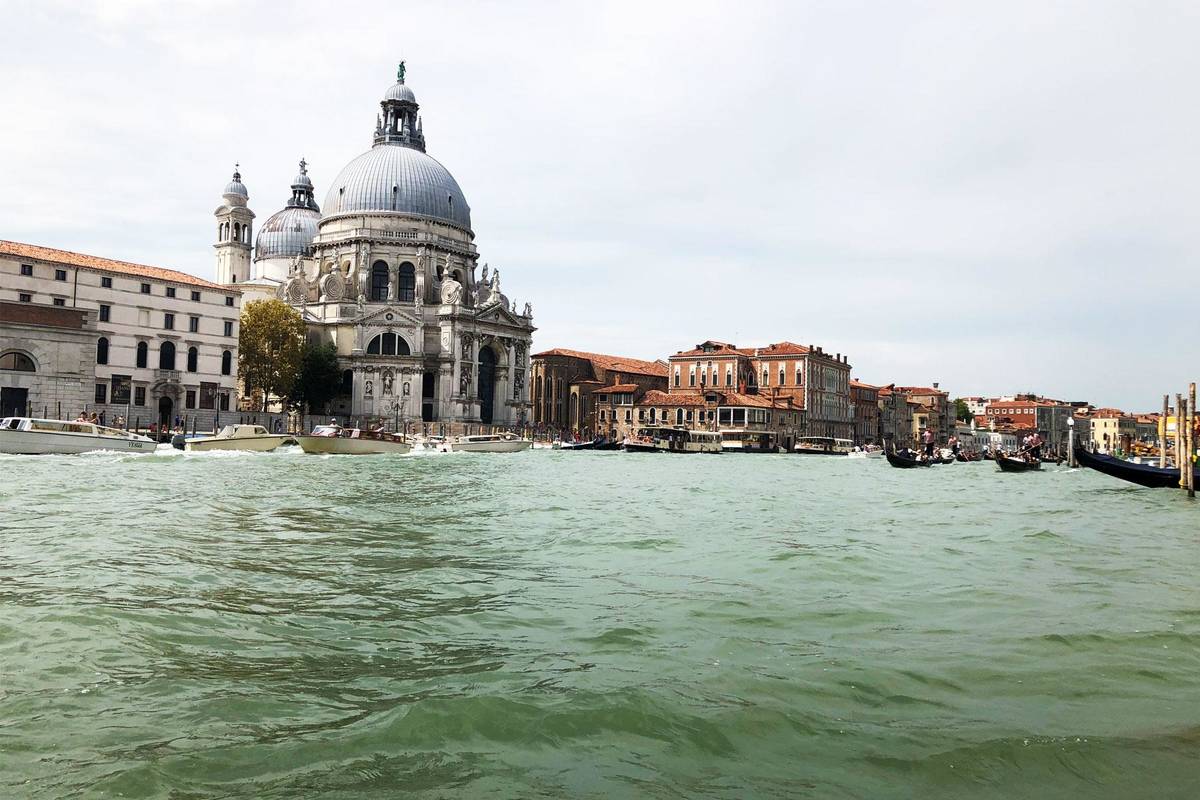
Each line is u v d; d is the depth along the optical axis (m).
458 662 10.92
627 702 9.43
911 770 7.96
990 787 7.65
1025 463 78.19
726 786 7.60
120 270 88.44
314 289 127.12
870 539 23.48
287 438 68.38
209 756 7.95
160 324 91.56
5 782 7.33
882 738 8.70
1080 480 63.47
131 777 7.45
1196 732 8.93
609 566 18.06
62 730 8.47
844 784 7.67
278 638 11.89
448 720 8.85
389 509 28.02
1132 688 10.34
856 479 58.22
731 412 136.88
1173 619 13.88
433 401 123.38
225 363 97.56
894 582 16.95
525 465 63.69
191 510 25.97
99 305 86.62
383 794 7.29
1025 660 11.43
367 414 118.06
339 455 69.56
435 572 16.81
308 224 145.12
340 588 15.10
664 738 8.59
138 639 11.58
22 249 83.31
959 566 19.08
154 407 90.94
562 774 7.76
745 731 8.81
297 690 9.77
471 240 139.75
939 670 10.95
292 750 8.12
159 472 41.78
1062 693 10.14
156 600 13.74
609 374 153.75
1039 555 21.11
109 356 87.38
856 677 10.59
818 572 17.84
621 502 33.62
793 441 139.88
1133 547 22.78
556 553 19.66
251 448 66.75
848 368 174.00
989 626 13.31
